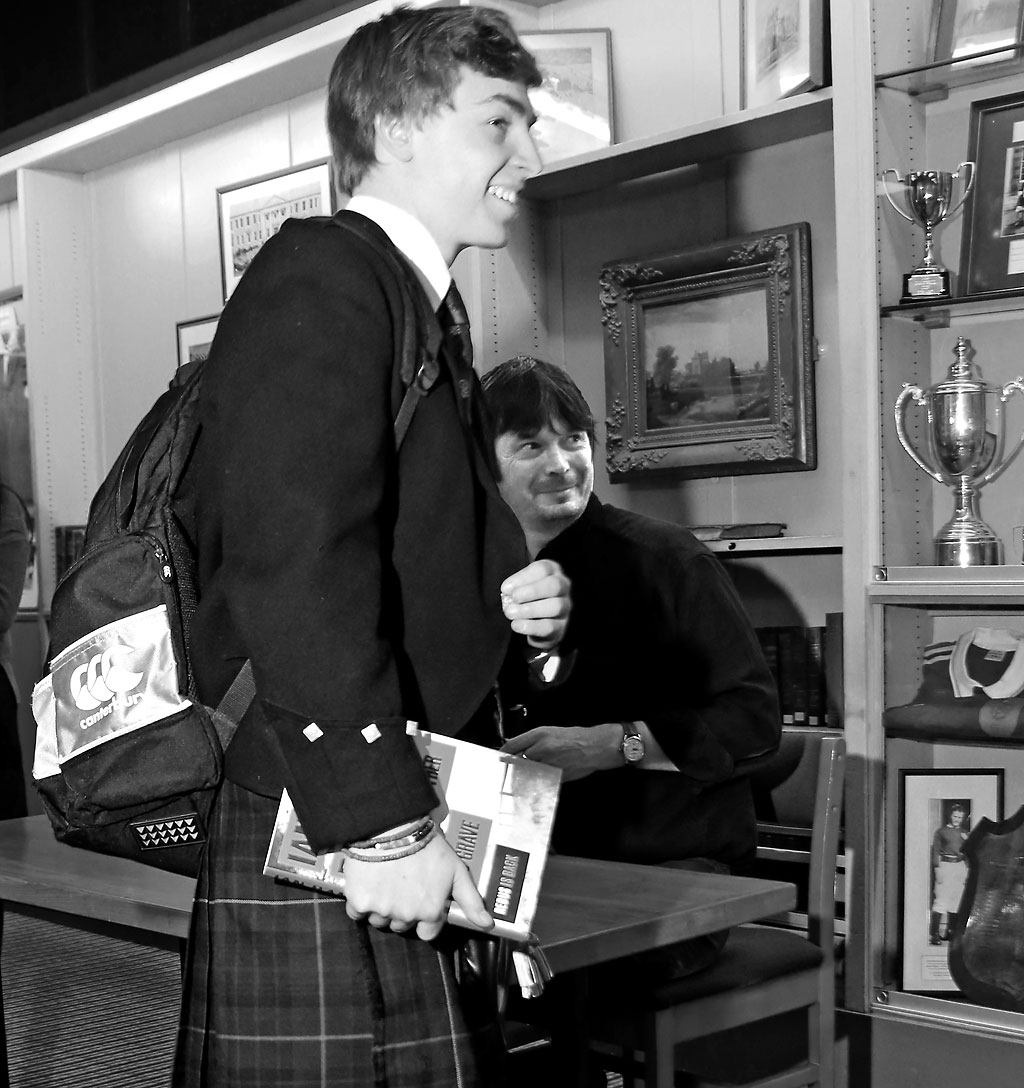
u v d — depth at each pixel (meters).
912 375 3.00
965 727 2.71
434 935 1.17
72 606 1.34
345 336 1.18
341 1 4.05
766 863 2.99
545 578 1.29
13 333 5.58
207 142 4.84
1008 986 2.68
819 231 3.36
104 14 4.82
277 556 1.12
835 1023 2.79
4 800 3.95
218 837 1.28
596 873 1.83
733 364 3.46
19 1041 3.46
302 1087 1.22
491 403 2.50
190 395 1.38
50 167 5.25
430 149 1.31
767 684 2.46
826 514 3.39
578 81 3.62
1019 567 2.63
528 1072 2.19
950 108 3.04
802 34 3.06
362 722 1.12
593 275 3.81
